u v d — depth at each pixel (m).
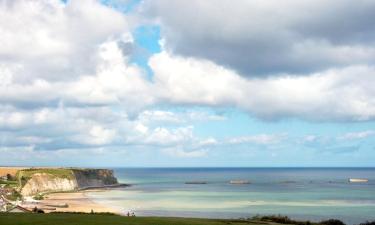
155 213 117.50
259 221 56.75
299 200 163.62
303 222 62.31
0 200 126.75
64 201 156.75
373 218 110.19
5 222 41.97
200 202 154.62
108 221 44.19
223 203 150.75
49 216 47.53
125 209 128.00
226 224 48.97
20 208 105.06
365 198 172.75
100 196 186.00
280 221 60.53
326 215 116.00
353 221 104.06
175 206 139.25
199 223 46.91
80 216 48.28
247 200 163.50
